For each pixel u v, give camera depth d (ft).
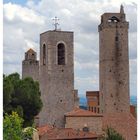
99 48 540.93
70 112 398.83
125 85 518.37
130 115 409.28
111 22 521.24
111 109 517.55
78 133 324.19
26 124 338.34
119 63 520.01
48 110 430.61
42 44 447.83
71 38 434.71
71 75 433.48
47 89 433.07
